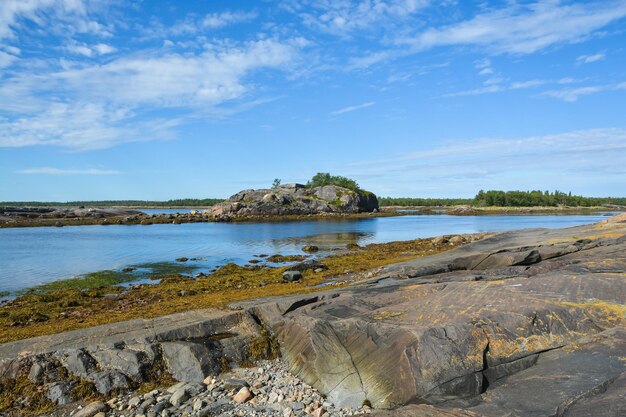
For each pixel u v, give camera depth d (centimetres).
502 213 13975
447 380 895
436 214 13538
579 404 748
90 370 1104
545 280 1347
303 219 10981
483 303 1161
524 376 902
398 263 2694
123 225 8919
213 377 1148
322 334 1183
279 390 1071
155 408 986
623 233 2642
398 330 1033
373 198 14688
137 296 2172
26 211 10869
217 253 4231
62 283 2656
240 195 13300
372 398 969
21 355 1112
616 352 911
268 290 2073
